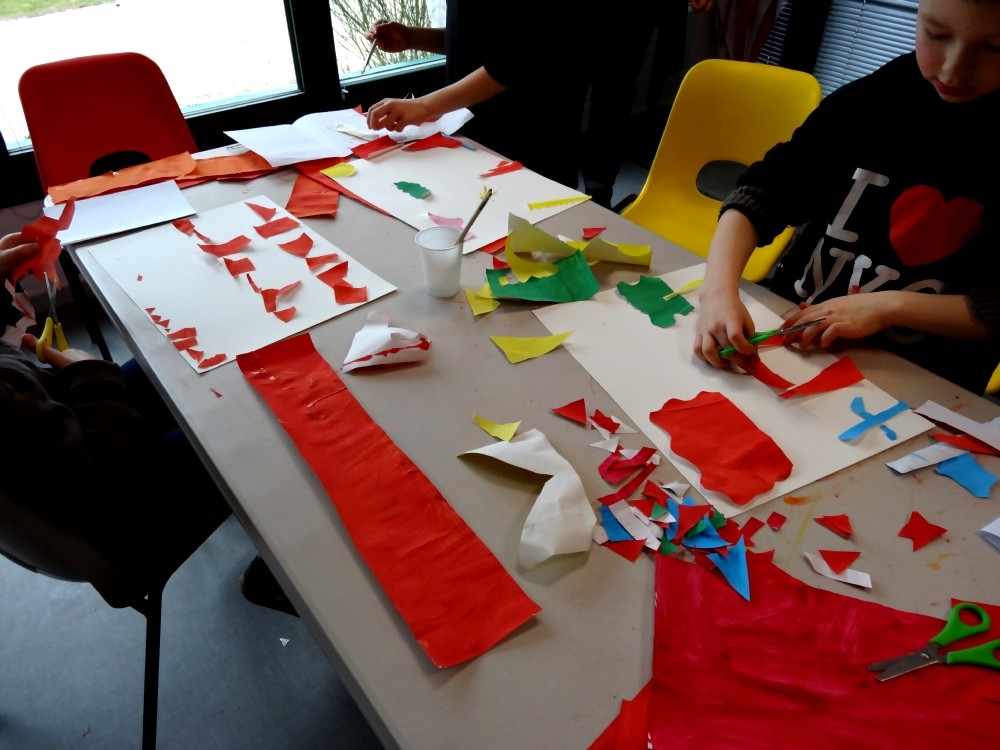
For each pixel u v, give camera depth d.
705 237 1.60
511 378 0.84
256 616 1.34
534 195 1.27
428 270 0.95
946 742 0.51
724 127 1.55
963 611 0.60
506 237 1.13
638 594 0.61
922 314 0.90
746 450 0.75
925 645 0.57
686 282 1.04
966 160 0.95
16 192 1.87
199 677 1.25
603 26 1.83
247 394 0.81
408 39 1.84
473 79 1.50
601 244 1.06
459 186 1.30
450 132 1.51
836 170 1.08
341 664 0.57
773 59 2.96
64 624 1.32
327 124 1.53
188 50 2.08
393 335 0.87
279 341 0.89
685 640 0.57
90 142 1.55
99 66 1.52
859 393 0.84
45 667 1.25
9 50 1.78
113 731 1.17
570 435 0.77
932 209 1.00
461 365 0.86
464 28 1.63
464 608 0.59
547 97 1.61
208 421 0.77
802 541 0.66
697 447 0.75
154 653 1.01
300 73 2.26
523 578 0.62
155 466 1.01
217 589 1.39
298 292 0.99
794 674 0.55
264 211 1.20
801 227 1.45
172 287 1.00
